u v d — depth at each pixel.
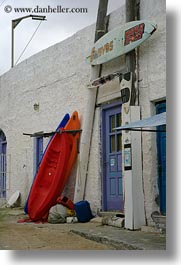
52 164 11.96
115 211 10.36
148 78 9.33
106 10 11.03
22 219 11.70
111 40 10.24
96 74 11.03
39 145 14.30
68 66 12.60
